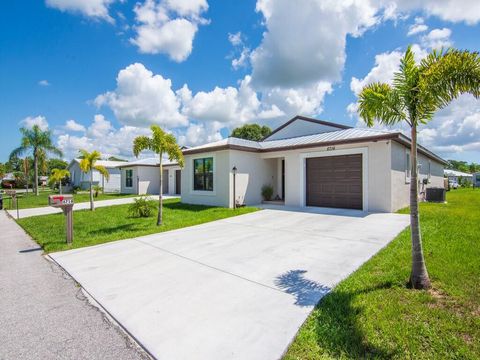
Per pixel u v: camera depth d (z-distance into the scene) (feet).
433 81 10.68
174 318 9.34
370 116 13.61
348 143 33.73
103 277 13.66
